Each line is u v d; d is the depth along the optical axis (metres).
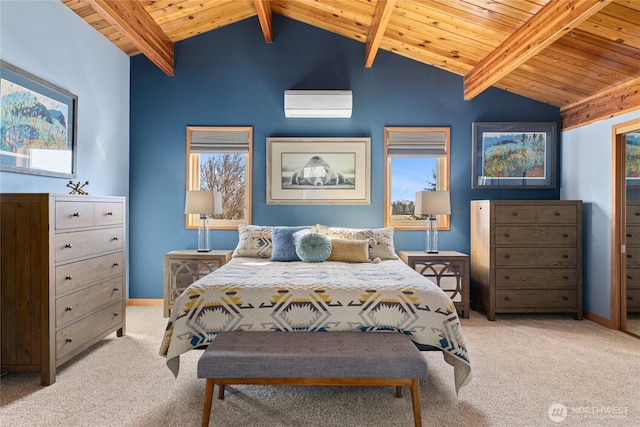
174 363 2.46
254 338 2.29
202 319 2.49
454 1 3.29
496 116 4.74
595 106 4.12
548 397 2.46
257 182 4.73
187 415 2.24
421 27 3.89
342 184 4.72
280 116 4.74
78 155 3.75
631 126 3.65
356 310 2.49
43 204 2.60
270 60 4.73
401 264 3.66
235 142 4.73
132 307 4.63
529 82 4.30
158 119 4.72
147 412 2.27
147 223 4.74
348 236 4.14
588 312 4.25
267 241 4.20
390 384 2.04
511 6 3.13
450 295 4.35
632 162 3.74
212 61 4.72
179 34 4.58
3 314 2.62
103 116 4.17
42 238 2.60
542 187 4.72
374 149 4.74
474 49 4.02
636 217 3.75
